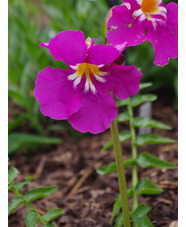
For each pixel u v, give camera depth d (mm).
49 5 607
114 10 272
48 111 266
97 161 474
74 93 270
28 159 502
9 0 604
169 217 346
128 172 424
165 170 407
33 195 315
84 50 263
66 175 456
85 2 611
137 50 586
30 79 611
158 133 500
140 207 312
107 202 386
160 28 282
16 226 360
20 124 589
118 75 271
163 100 602
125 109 541
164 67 569
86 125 270
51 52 263
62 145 528
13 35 604
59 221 365
